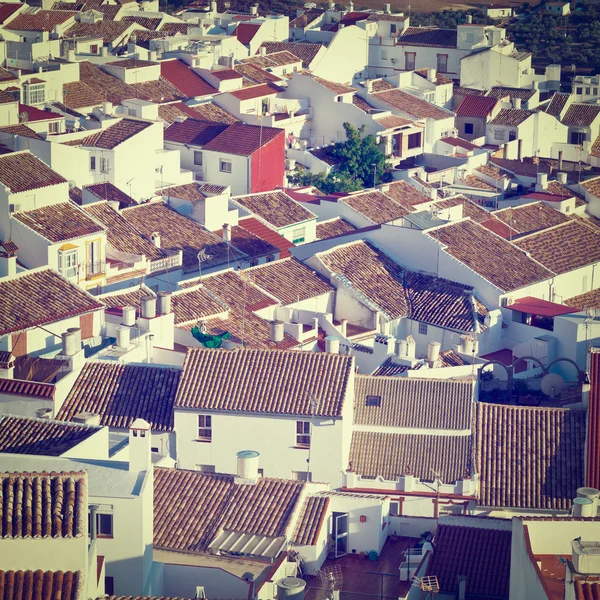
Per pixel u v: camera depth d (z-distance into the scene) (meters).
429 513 86.50
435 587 73.88
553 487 87.44
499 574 74.75
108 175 134.38
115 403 89.44
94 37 185.62
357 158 159.62
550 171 162.62
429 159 169.12
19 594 55.97
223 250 124.62
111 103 156.75
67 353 91.44
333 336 105.12
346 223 136.12
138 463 72.44
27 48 167.50
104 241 113.75
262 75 179.38
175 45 186.62
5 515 57.72
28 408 88.00
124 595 68.12
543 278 122.44
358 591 76.88
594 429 89.06
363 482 87.25
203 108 164.50
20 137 129.38
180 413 87.50
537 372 111.06
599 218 151.00
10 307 97.38
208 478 78.75
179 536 74.81
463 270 119.62
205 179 148.75
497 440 90.25
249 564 73.06
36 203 111.62
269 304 111.88
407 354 105.56
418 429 90.88
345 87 173.50
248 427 87.06
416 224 123.94
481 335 113.75
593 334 112.12
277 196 136.50
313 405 86.75
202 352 90.56
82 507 58.25
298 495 78.06
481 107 178.38
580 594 56.81
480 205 151.38
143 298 100.31
